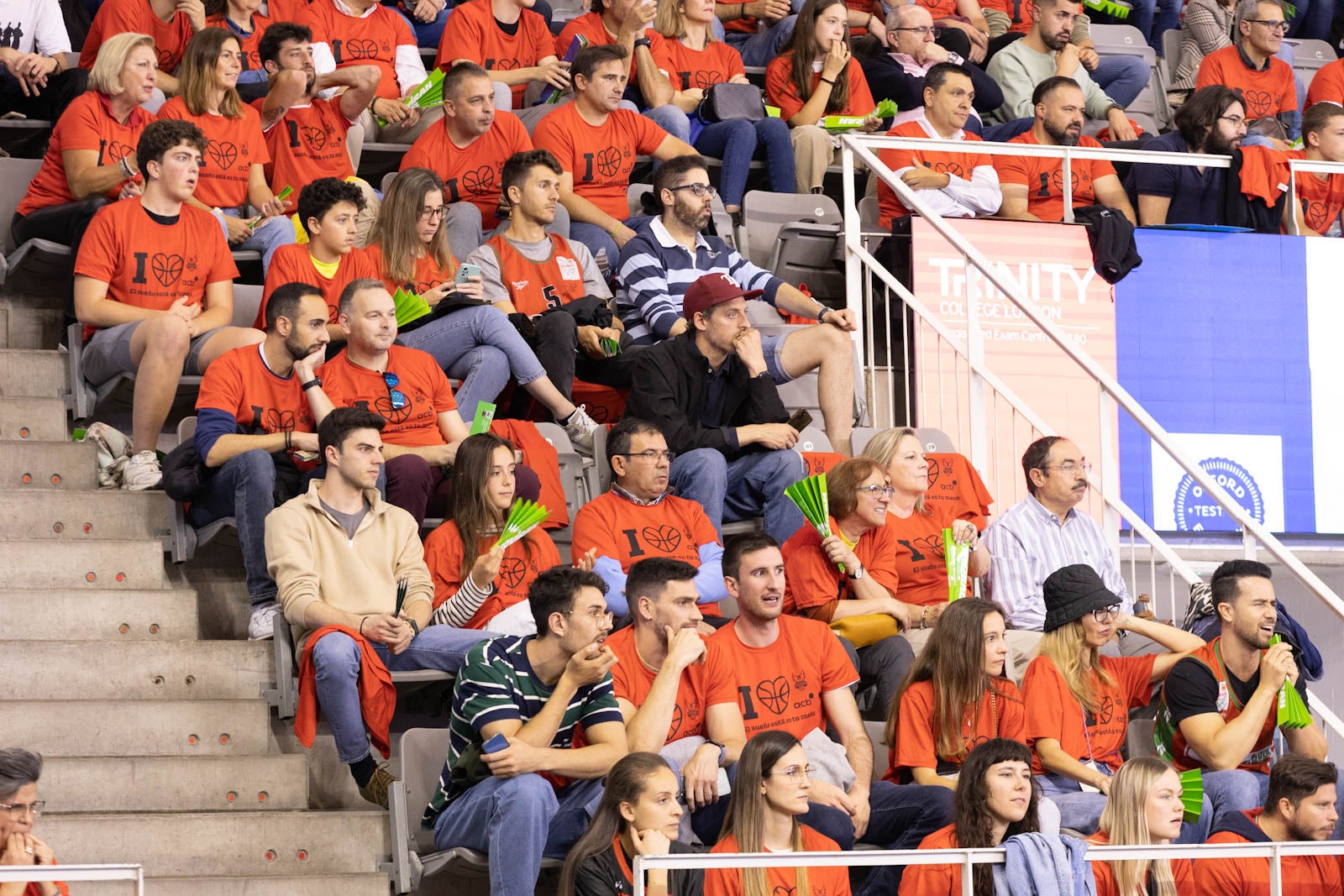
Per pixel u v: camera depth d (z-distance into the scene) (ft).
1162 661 49.57
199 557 48.70
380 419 45.70
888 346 62.03
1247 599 48.60
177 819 40.86
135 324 51.03
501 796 38.75
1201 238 68.33
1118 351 66.74
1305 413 68.44
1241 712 48.80
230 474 46.65
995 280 59.98
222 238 55.16
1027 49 82.12
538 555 47.96
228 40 60.49
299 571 44.06
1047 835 35.88
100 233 52.95
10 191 59.00
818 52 73.87
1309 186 71.77
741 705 44.60
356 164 65.41
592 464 53.52
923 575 52.85
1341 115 74.90
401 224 55.57
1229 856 36.29
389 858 42.11
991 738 44.45
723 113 71.61
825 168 70.74
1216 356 67.77
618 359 56.24
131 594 46.26
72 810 41.60
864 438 56.18
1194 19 90.48
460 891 42.42
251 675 45.34
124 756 42.57
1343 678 68.18
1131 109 88.53
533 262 58.75
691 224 59.77
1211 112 70.44
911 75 77.66
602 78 65.36
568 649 40.22
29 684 43.70
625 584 46.78
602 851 37.19
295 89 62.08
